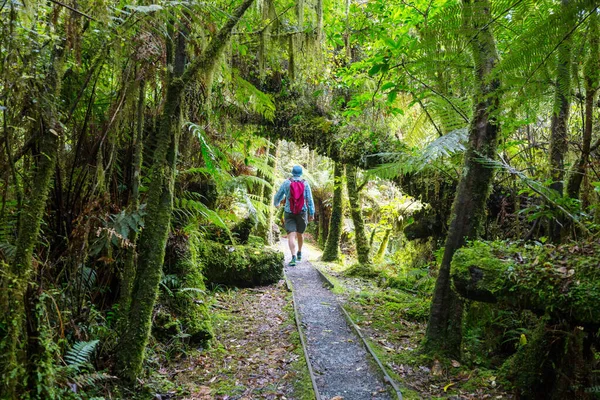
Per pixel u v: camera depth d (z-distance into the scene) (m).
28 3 2.28
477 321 4.11
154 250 3.31
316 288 6.86
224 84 4.80
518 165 5.49
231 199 7.57
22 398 2.28
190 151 5.14
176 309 4.36
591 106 3.38
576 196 3.73
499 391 3.32
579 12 1.26
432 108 4.82
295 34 4.54
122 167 4.18
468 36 1.64
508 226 5.21
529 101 1.84
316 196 14.39
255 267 6.75
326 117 6.54
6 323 2.22
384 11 5.68
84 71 3.33
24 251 2.29
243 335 4.74
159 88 4.33
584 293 2.54
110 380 3.06
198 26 3.52
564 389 2.80
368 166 5.96
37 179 2.35
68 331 3.10
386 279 7.30
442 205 5.92
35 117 2.50
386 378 3.67
